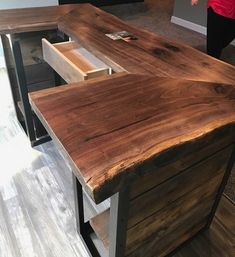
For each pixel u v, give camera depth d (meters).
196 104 0.90
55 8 1.79
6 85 2.64
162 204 0.99
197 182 1.08
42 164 1.83
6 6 2.59
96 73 1.20
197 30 4.21
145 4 5.38
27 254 1.33
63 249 1.36
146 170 0.70
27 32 1.64
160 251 1.24
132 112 0.84
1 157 1.87
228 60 3.38
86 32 1.43
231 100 0.93
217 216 1.54
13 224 1.46
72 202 1.59
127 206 0.82
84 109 0.84
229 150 1.10
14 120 2.22
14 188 1.66
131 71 1.08
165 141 0.73
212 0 2.31
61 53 1.38
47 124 0.78
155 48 1.29
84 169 0.64
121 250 0.97
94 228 1.18
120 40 1.35
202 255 1.36
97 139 0.73
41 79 1.90
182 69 1.12
